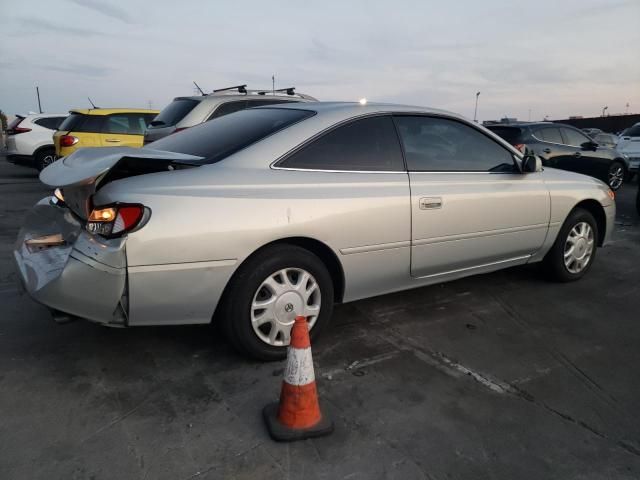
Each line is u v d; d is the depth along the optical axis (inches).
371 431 92.0
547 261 175.3
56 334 127.0
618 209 349.1
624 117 1246.9
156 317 101.1
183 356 117.8
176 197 98.6
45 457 82.7
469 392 106.7
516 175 157.2
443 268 141.9
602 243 189.6
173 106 294.7
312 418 90.5
